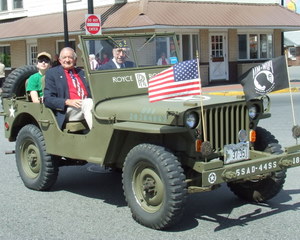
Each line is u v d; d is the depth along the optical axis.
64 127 6.30
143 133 5.55
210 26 21.16
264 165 5.16
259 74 5.10
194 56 23.00
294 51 47.19
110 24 20.70
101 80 5.96
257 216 5.61
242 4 24.38
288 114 13.52
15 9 27.97
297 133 5.50
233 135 5.36
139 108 5.35
